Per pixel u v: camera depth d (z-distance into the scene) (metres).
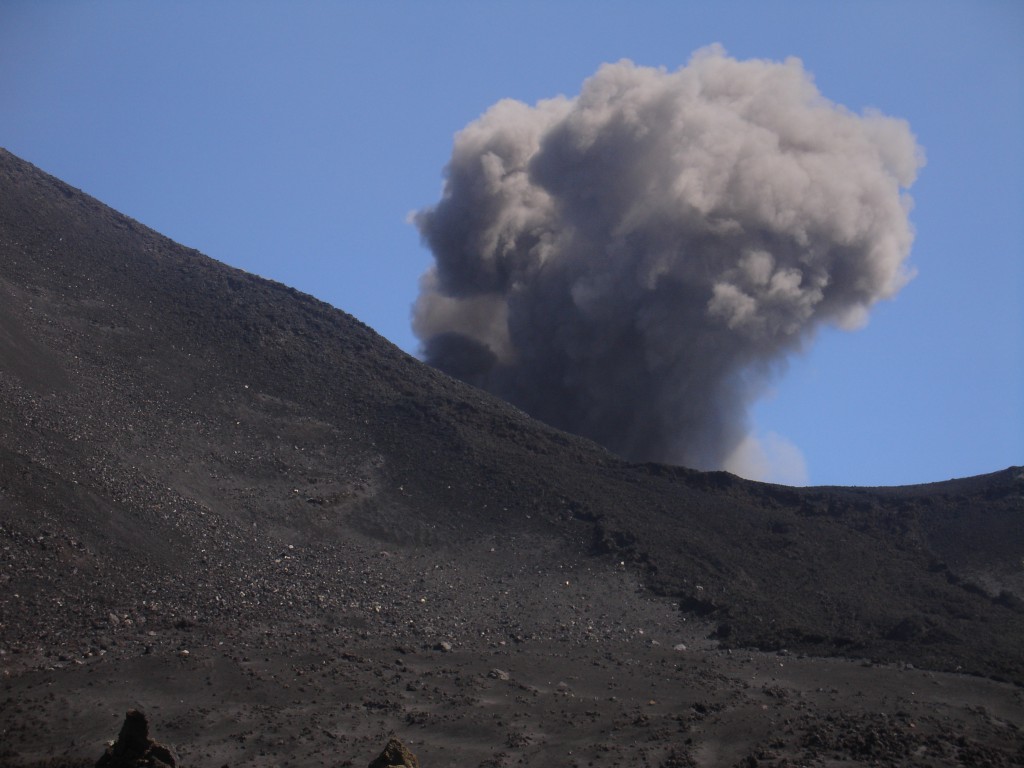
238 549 62.38
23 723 41.12
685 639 58.56
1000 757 41.03
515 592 63.19
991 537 73.12
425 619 58.31
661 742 42.75
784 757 40.94
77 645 48.16
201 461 72.31
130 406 75.88
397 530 69.75
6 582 50.62
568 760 41.03
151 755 36.28
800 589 66.25
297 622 55.22
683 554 69.19
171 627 51.69
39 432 65.69
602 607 62.00
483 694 47.72
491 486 76.44
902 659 54.97
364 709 45.06
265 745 41.22
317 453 77.94
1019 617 62.16
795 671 53.16
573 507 74.50
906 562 71.19
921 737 42.66
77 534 56.41
